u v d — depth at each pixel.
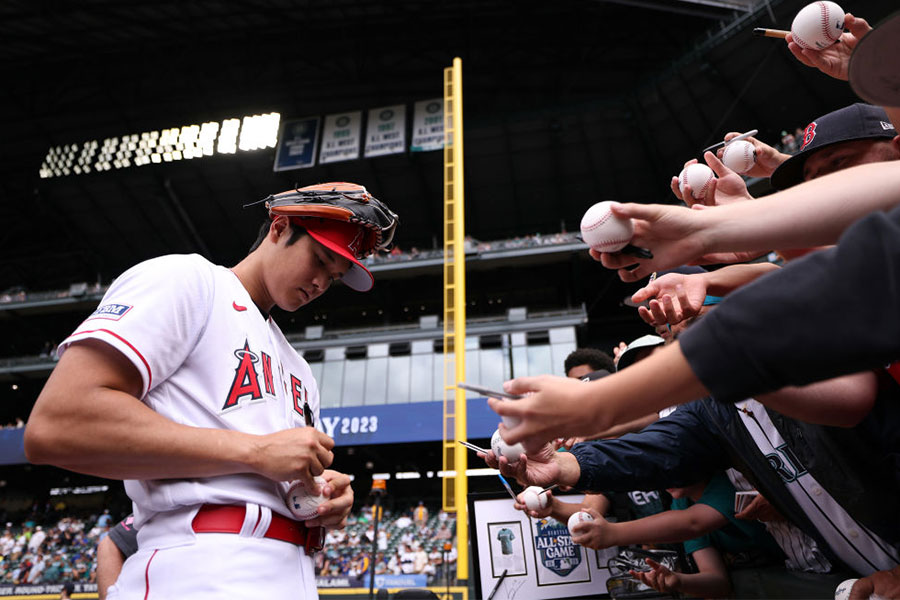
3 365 27.55
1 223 33.91
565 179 29.34
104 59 28.80
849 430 1.13
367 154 28.38
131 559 1.11
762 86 23.02
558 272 28.80
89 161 30.19
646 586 1.85
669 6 20.73
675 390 0.65
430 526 20.08
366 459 27.27
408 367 24.25
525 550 1.98
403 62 29.45
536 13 26.55
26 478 27.36
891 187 0.75
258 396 1.23
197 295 1.18
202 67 29.42
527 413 0.71
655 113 26.11
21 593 18.45
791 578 1.61
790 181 1.32
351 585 16.34
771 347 0.59
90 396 1.02
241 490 1.12
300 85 29.94
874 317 0.56
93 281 33.91
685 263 0.86
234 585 1.05
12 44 27.38
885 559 1.32
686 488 1.93
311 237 1.33
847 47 1.39
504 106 30.33
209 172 30.02
